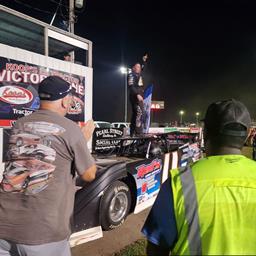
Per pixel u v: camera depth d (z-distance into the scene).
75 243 3.85
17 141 2.10
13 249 2.00
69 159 2.09
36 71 6.41
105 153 6.09
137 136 6.11
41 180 1.99
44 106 2.17
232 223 1.21
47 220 1.96
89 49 7.95
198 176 1.32
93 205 4.09
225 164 1.34
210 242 1.18
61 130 2.07
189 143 6.71
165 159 5.63
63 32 7.35
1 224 1.98
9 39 8.41
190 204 1.26
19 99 6.07
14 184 2.01
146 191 5.10
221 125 1.37
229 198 1.26
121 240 4.34
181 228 1.24
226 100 1.45
